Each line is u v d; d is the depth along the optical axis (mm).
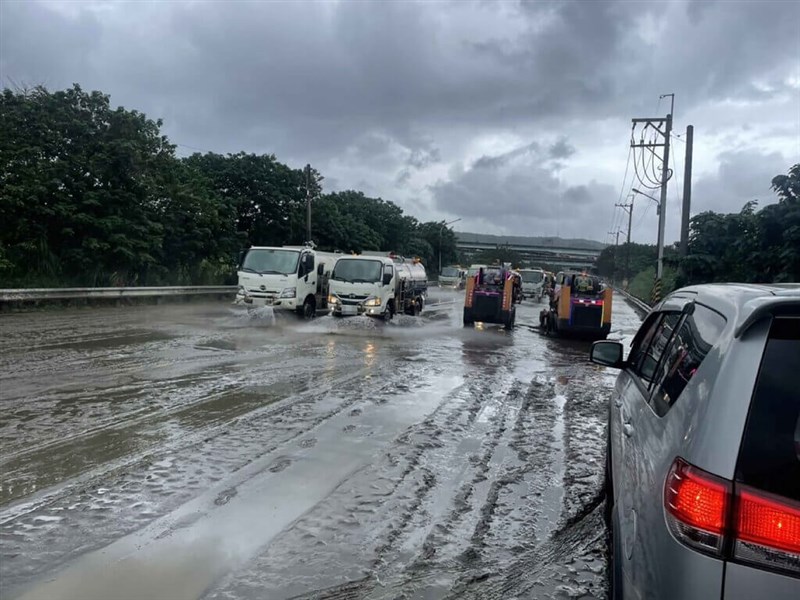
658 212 32125
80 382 8219
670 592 1819
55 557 3535
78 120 21703
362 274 17672
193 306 22516
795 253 10125
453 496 4770
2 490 4504
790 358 1886
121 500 4383
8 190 19391
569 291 17422
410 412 7363
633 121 32031
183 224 26359
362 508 4441
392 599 3275
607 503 4633
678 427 2143
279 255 17922
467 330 18453
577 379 10594
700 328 2596
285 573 3477
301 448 5738
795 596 1661
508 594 3381
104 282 21906
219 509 4301
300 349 12320
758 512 1728
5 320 14930
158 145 24406
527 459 5785
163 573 3404
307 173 36031
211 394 7852
